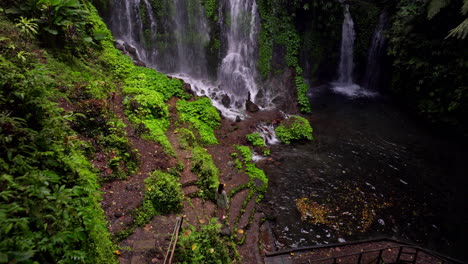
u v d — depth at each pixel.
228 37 17.92
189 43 17.80
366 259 8.55
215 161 11.54
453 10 14.15
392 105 18.34
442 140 14.77
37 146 4.91
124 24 15.90
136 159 8.57
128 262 5.88
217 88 17.33
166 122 11.80
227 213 9.02
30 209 3.74
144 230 6.76
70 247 4.23
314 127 15.74
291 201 10.63
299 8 18.28
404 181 11.97
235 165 11.60
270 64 18.17
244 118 15.40
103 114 8.91
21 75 5.36
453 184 11.86
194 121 12.97
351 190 11.35
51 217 3.80
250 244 8.55
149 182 7.90
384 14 19.03
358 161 13.10
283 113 16.45
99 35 12.62
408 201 10.96
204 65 18.50
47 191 3.94
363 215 10.24
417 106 16.80
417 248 8.09
